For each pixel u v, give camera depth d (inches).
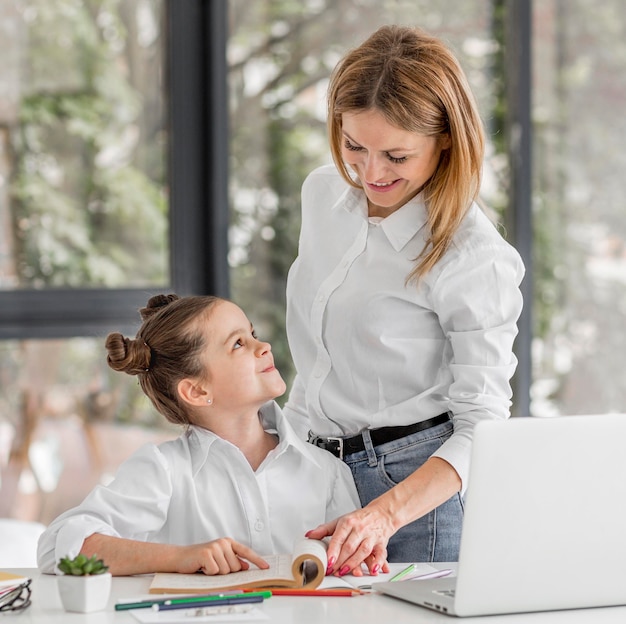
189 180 143.0
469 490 51.4
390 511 61.2
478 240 67.3
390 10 148.2
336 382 72.4
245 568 59.3
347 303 70.7
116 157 142.5
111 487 64.1
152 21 142.7
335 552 57.9
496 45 150.9
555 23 152.4
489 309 66.9
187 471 66.2
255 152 145.5
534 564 52.6
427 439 69.9
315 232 74.4
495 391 66.8
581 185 154.0
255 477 66.9
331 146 70.8
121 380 142.8
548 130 152.9
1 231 139.3
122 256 142.9
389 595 56.1
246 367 66.9
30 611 52.9
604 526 53.3
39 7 139.4
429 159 66.3
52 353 140.6
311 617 51.4
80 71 141.0
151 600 53.3
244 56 144.4
